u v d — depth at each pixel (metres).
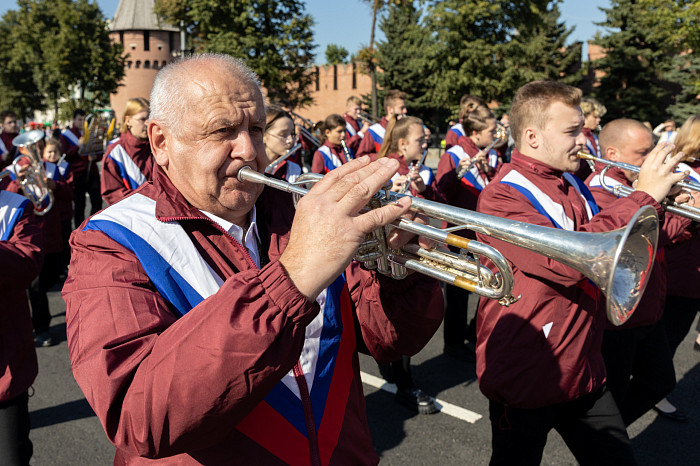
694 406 4.09
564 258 1.28
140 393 0.95
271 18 26.91
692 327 5.59
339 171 1.04
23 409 2.59
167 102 1.28
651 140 3.34
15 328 2.57
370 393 4.34
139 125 5.57
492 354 2.38
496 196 2.53
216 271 1.30
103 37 40.34
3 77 43.69
